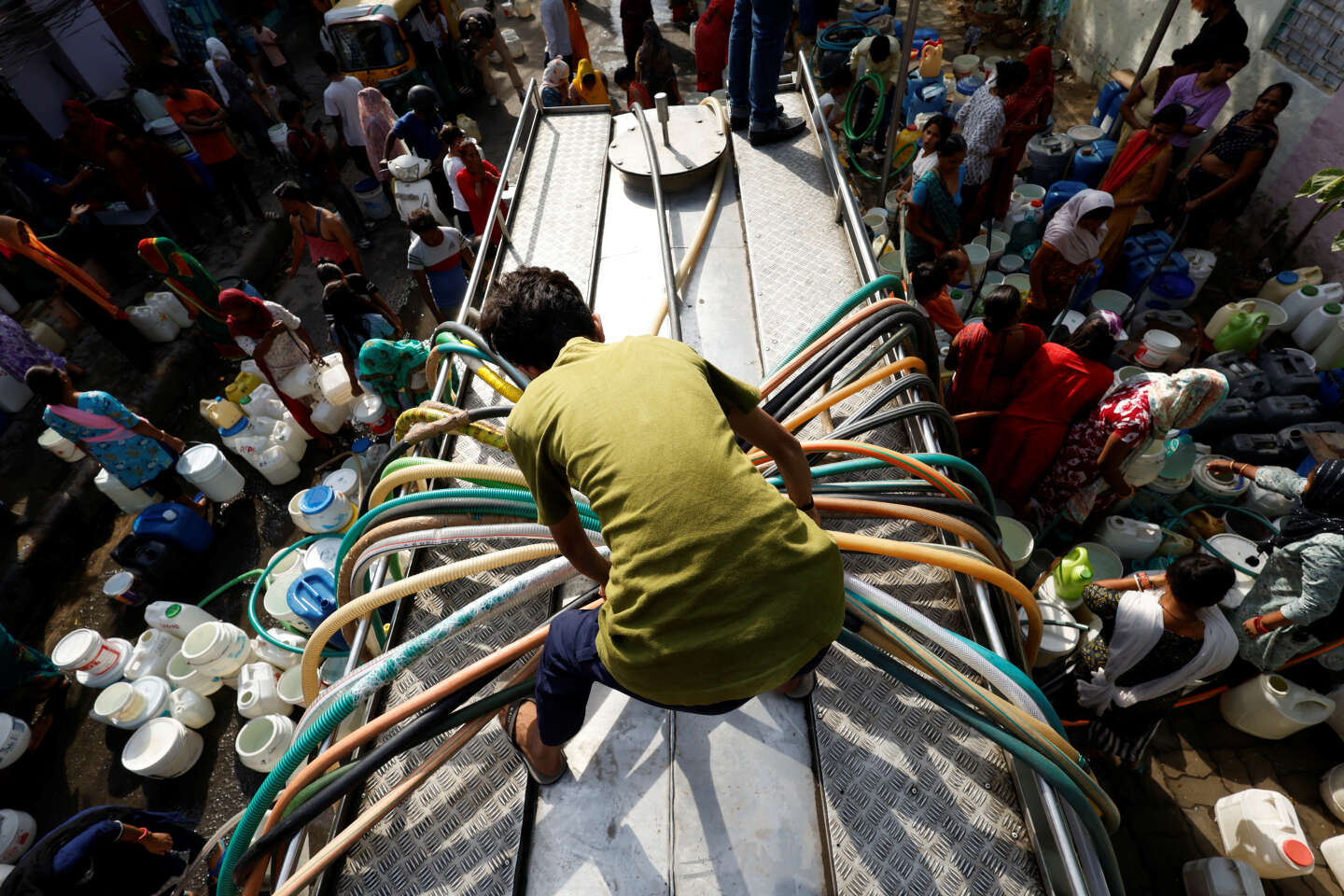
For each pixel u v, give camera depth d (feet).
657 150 14.43
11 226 18.15
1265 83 20.31
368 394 18.08
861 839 5.70
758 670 3.65
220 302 16.07
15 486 19.72
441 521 6.84
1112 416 11.55
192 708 14.52
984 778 5.96
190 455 18.16
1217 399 10.85
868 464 7.25
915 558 6.16
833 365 8.11
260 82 32.78
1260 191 21.02
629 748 6.46
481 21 31.78
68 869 9.70
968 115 19.26
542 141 16.61
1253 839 10.84
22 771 14.84
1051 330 16.78
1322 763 12.18
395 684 7.06
